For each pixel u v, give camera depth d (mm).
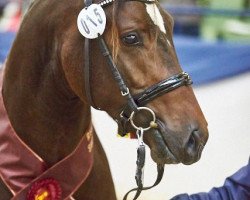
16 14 7020
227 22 6457
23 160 3342
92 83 3131
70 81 3205
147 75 3002
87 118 3451
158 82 2988
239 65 6047
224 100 6023
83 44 3131
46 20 3271
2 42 6660
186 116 2953
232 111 5980
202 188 6027
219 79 6074
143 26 2998
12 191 3326
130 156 6277
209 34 6547
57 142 3344
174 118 2959
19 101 3346
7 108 3400
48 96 3289
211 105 6055
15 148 3354
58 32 3230
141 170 3049
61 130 3330
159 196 6172
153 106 3004
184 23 6672
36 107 3311
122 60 3027
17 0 7102
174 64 3020
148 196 6203
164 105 2986
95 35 3072
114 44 3031
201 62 6148
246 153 5895
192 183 6074
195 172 6066
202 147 2957
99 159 3686
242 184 3598
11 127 3365
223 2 6551
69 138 3359
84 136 3447
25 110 3336
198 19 6641
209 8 6445
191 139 2938
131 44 3006
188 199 3646
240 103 5961
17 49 3371
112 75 3061
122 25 3006
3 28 6961
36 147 3354
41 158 3350
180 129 2939
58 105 3301
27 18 3373
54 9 3258
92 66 3115
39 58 3297
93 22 3072
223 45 6113
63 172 3365
